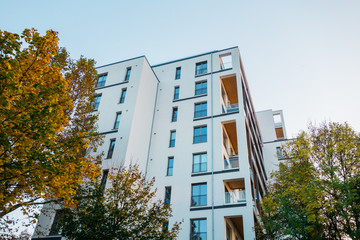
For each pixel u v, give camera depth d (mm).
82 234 13930
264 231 23188
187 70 34406
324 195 15180
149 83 31969
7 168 8453
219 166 25531
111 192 16016
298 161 18000
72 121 16312
